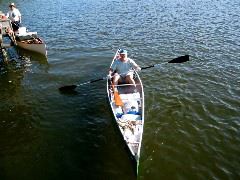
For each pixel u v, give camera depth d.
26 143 10.88
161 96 13.50
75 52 19.11
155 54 18.39
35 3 35.28
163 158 9.91
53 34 22.80
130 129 9.84
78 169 9.62
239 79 14.81
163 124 11.57
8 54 19.20
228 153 10.13
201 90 13.92
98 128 11.53
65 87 13.93
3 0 38.66
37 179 9.30
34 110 12.83
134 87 12.83
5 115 12.56
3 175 9.46
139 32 22.61
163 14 27.62
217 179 9.14
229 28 22.64
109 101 11.48
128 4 32.38
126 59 12.91
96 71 16.38
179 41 20.39
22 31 19.73
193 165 9.64
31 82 15.30
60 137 11.13
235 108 12.49
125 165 9.68
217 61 16.94
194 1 32.84
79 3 33.88
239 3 31.12
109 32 22.84
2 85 15.16
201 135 10.96
